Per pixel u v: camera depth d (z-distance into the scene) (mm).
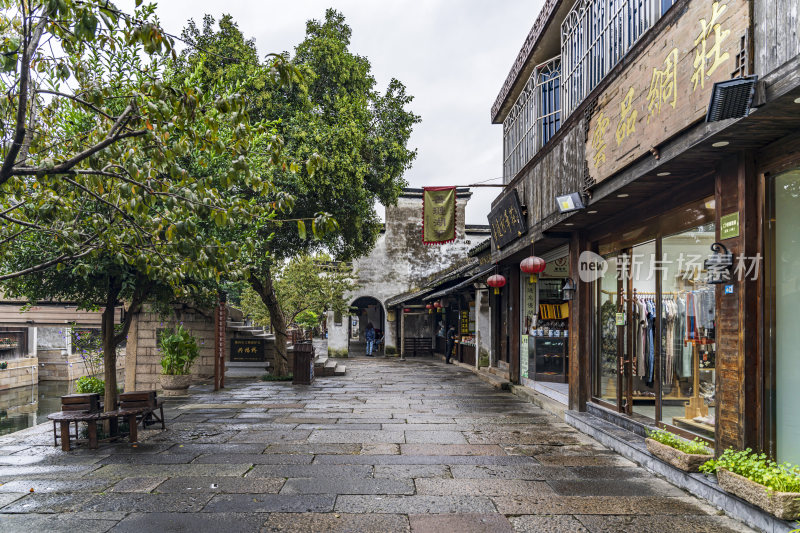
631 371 7406
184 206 4523
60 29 4102
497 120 12859
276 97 12984
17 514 4570
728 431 4652
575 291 8766
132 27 3773
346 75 14242
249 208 4953
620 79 5840
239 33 13672
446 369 18922
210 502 4879
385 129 15336
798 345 4176
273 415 9422
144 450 6840
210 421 8844
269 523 4387
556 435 7727
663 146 4930
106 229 5242
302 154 12312
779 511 3775
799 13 3223
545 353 11516
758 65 3611
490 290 16844
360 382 14727
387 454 6629
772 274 4402
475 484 5434
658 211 6461
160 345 13852
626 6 5977
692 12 4375
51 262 4652
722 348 4750
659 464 5703
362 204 14070
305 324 34469
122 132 4363
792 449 4203
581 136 7105
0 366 22047
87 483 5441
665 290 6512
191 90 3906
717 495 4691
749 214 4480
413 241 26406
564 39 8305
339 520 4461
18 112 3514
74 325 12164
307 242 14836
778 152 4238
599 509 4723
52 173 3766
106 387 8617
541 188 9078
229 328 16672
